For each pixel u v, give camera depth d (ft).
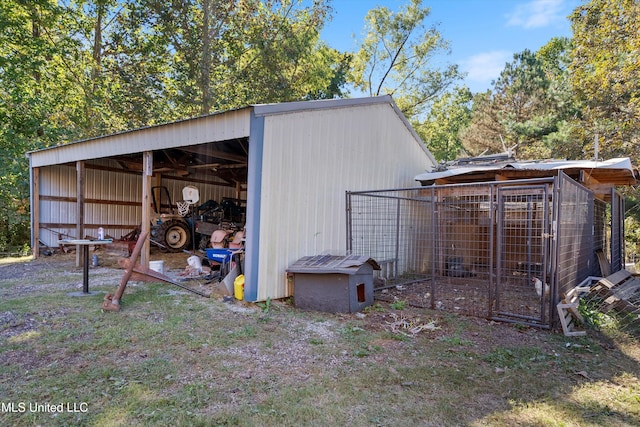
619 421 7.39
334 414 7.34
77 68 43.32
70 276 20.56
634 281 19.63
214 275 20.12
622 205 29.17
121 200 33.50
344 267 14.73
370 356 10.41
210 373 8.94
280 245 16.24
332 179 19.02
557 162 22.81
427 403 7.90
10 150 34.88
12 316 12.55
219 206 33.91
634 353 11.05
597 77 40.98
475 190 20.86
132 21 44.93
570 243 15.57
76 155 25.18
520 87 56.85
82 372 8.69
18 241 39.34
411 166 26.43
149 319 12.70
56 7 39.11
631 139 40.14
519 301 17.33
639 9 36.29
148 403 7.48
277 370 9.29
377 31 65.31
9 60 35.19
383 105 23.07
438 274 22.06
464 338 12.10
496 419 7.38
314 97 64.75
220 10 47.03
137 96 45.75
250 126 15.35
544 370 9.70
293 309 15.10
